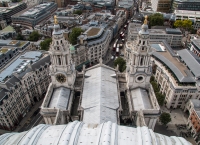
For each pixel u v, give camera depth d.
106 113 77.75
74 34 173.38
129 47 157.50
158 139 43.50
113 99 87.50
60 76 92.94
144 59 86.69
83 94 91.44
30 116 118.31
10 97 103.19
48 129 48.84
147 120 87.69
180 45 198.75
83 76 104.19
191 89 112.88
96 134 44.09
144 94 93.69
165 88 126.81
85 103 85.44
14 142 43.84
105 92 89.38
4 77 113.75
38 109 123.50
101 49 172.75
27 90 118.31
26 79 115.12
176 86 113.50
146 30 80.81
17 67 125.31
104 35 179.12
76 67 156.38
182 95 116.00
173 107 122.31
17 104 110.31
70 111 87.62
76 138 42.56
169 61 134.75
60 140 41.97
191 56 139.75
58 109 78.25
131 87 97.12
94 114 77.12
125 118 87.12
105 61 177.38
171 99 118.19
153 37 194.00
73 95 97.50
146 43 82.25
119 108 84.00
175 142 44.03
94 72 105.31
